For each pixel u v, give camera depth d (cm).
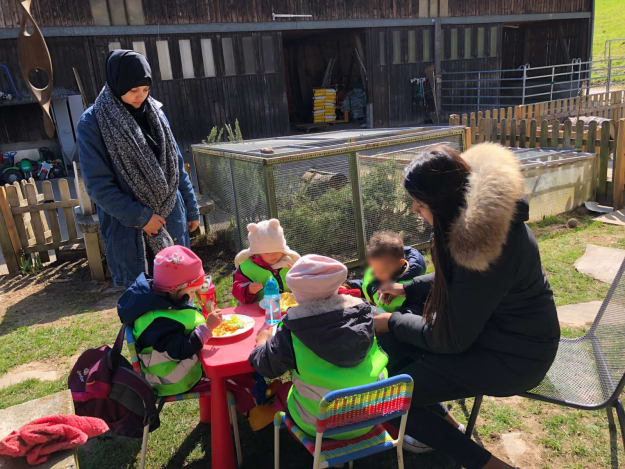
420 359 244
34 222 624
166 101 1435
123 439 306
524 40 2400
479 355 223
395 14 1728
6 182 1259
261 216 521
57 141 1371
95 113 351
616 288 278
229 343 265
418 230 584
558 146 782
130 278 378
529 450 278
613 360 255
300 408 226
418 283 286
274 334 246
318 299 217
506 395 229
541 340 218
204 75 1478
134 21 1341
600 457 269
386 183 549
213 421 254
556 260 539
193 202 419
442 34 1842
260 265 326
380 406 215
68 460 214
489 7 1903
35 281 595
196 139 1498
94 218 576
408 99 1850
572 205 703
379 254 292
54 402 255
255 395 267
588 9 2153
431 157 202
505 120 855
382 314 260
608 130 696
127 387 255
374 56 1739
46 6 1230
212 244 673
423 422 236
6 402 353
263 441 298
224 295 515
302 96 2247
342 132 712
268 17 1524
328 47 2084
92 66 1324
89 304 524
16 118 1321
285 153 505
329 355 213
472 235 190
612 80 2516
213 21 1448
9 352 424
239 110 1552
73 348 425
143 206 357
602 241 589
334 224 529
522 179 200
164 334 249
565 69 2269
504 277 204
